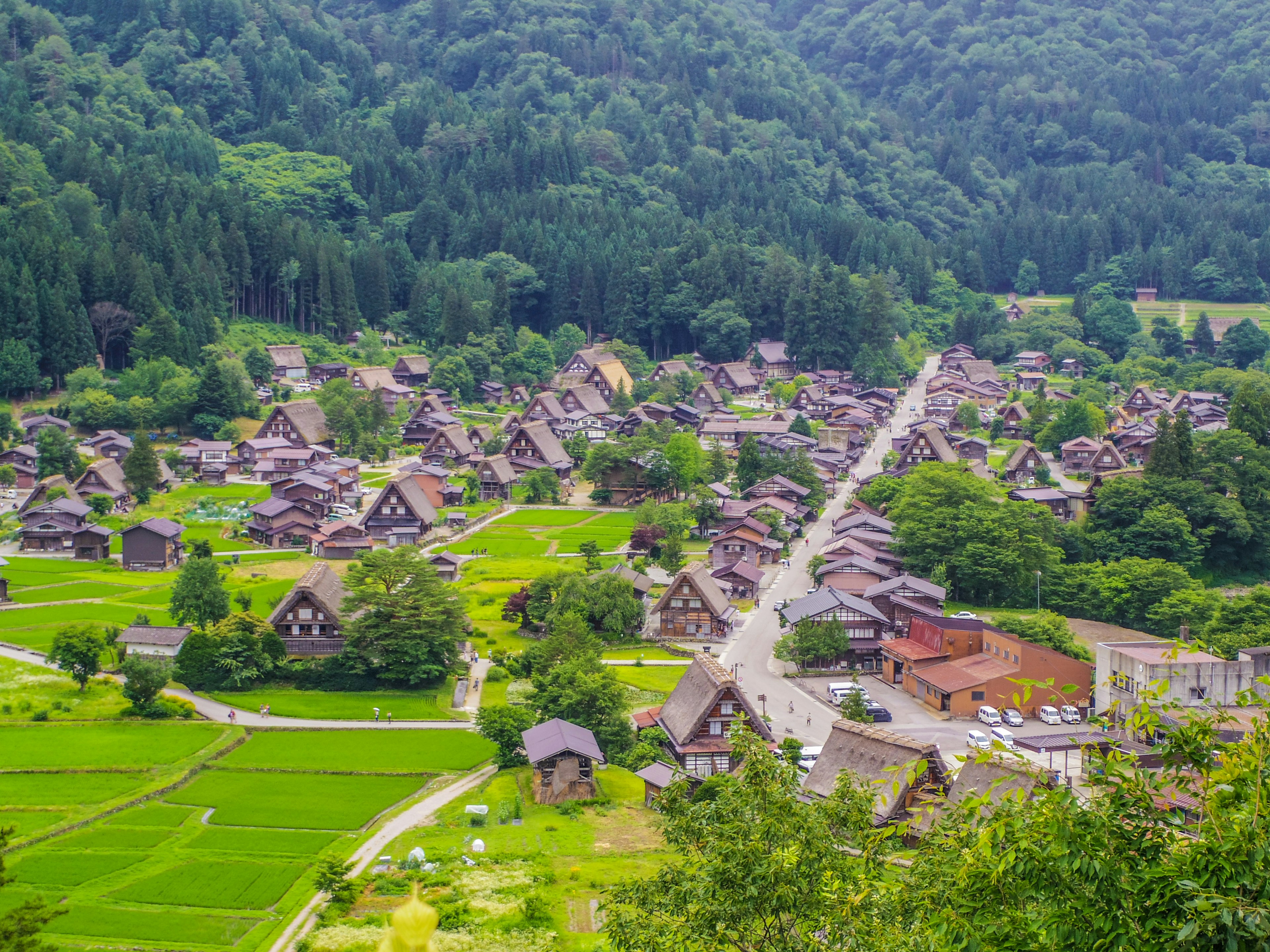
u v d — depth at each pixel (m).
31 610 126.25
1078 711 102.56
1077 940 23.59
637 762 90.12
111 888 68.69
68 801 81.62
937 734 98.06
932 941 25.86
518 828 78.81
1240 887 22.12
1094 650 119.31
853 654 117.19
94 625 107.75
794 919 34.34
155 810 80.88
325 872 67.31
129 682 98.81
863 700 102.06
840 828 39.12
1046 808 25.00
